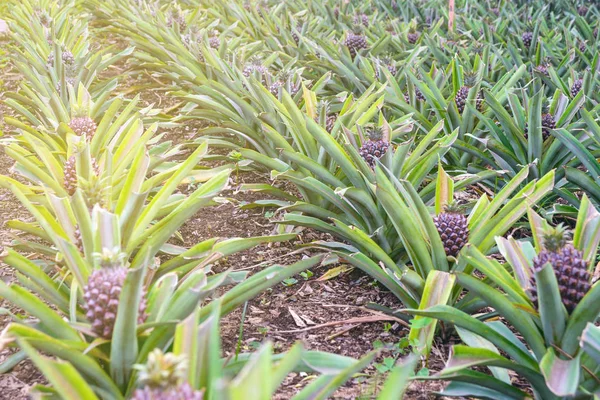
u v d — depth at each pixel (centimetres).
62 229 126
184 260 134
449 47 317
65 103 241
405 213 134
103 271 101
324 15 396
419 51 287
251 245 140
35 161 177
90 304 99
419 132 241
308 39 310
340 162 164
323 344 142
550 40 319
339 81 289
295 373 130
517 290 115
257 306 157
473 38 332
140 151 134
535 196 139
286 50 323
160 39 318
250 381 58
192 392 71
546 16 413
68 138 161
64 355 92
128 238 123
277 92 230
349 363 97
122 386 102
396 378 69
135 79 326
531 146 198
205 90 236
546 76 250
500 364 107
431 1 429
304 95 205
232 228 196
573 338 105
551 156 199
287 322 151
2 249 179
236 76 255
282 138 184
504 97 229
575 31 348
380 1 441
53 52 259
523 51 320
